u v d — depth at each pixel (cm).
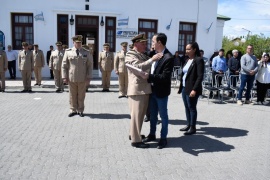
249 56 850
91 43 1272
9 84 1148
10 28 1336
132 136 457
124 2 1406
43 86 1148
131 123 454
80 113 667
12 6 1322
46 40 1365
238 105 863
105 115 682
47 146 455
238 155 437
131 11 1420
